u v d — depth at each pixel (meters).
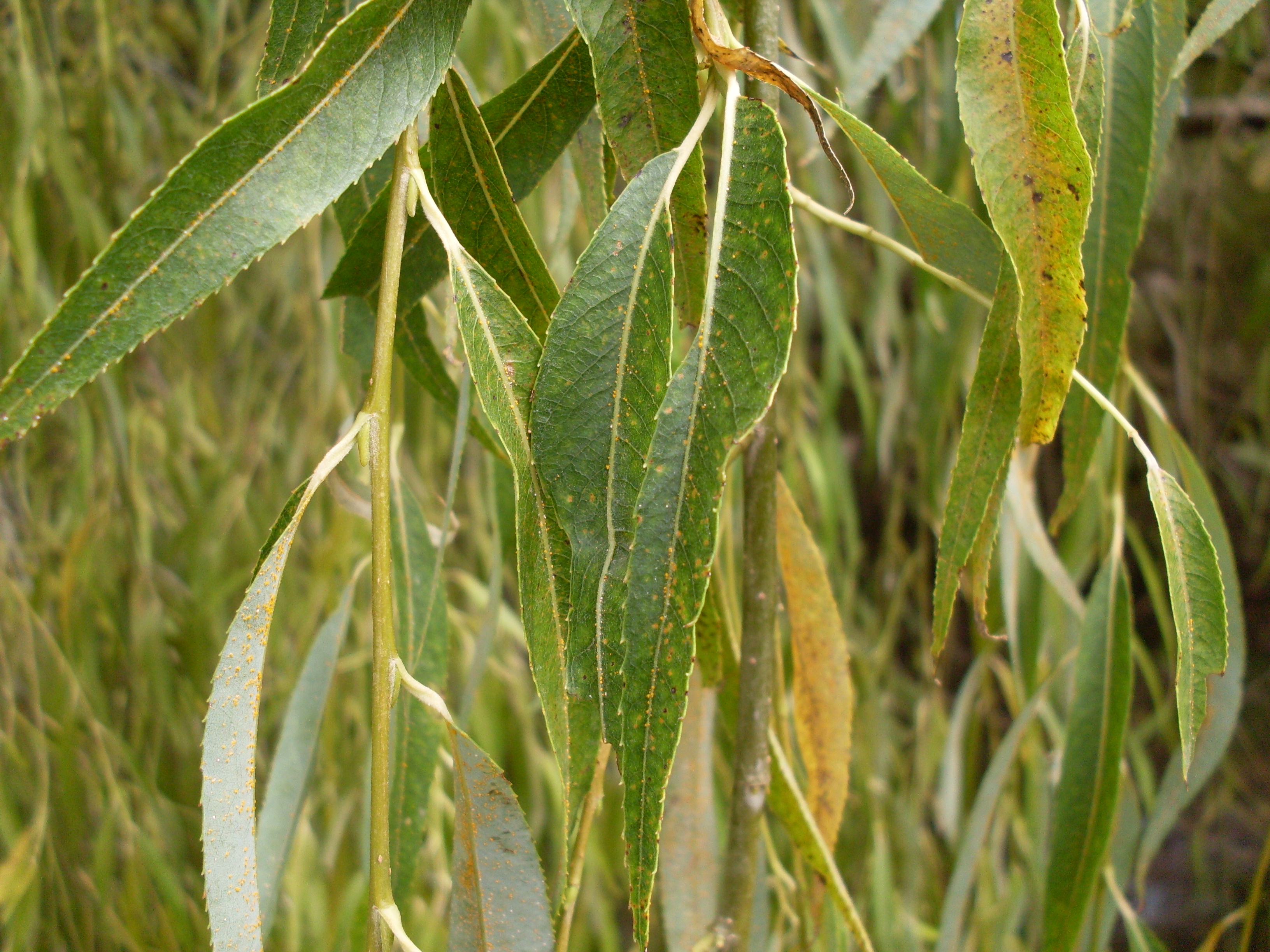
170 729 0.70
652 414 0.23
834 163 0.23
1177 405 1.18
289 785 0.35
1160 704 0.68
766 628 0.30
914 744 0.85
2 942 0.58
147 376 0.80
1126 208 0.31
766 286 0.22
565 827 0.23
